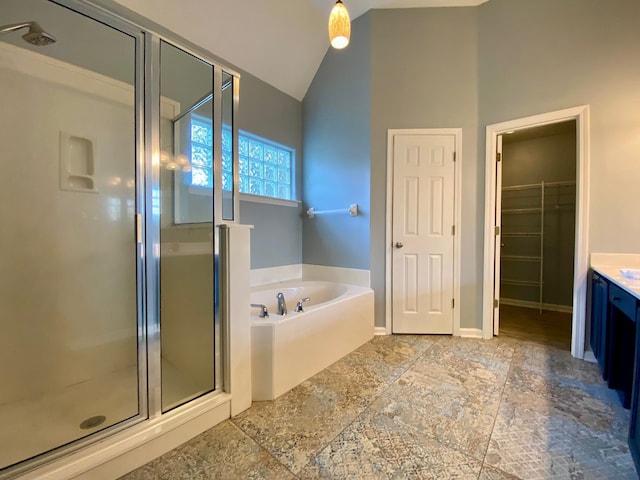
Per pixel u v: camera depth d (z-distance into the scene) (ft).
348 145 10.27
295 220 11.54
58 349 5.99
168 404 5.03
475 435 4.83
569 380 6.61
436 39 9.31
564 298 12.39
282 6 8.92
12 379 5.55
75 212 6.13
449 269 9.45
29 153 5.64
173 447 4.59
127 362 6.43
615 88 7.28
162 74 5.57
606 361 6.22
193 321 5.62
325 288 10.28
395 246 9.63
